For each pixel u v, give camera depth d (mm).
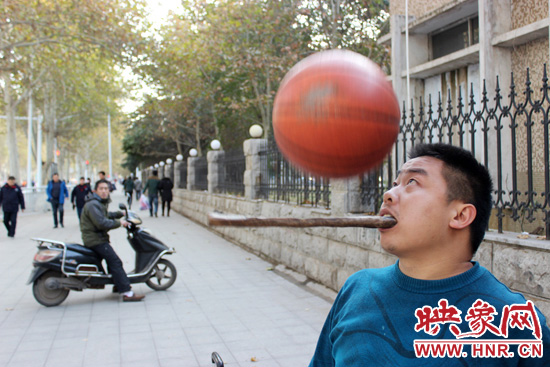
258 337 5008
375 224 1196
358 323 1273
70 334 5176
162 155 37406
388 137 943
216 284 7496
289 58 15008
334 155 929
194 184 20484
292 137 943
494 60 5578
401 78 7488
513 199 3809
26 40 19172
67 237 13742
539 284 3283
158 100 22812
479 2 5699
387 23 13648
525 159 5539
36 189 25234
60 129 40188
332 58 973
